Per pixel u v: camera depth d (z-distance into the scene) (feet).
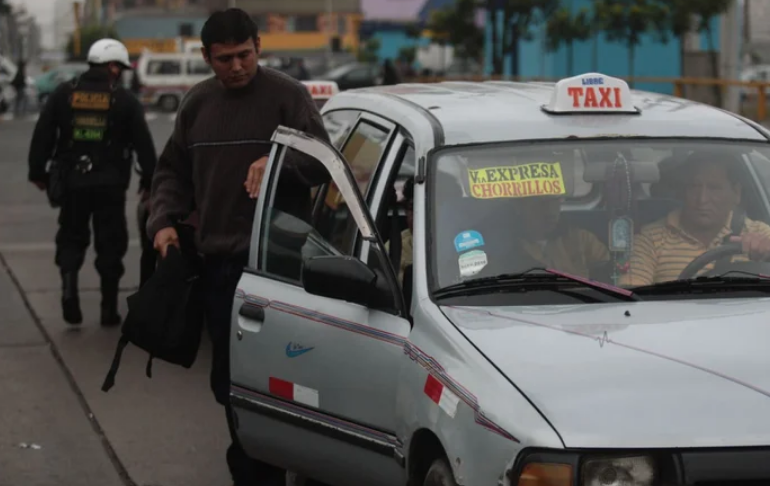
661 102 17.89
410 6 333.83
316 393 16.10
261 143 18.57
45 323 32.94
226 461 21.26
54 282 38.81
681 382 12.55
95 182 31.04
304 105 18.76
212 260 18.67
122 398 26.02
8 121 132.87
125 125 30.94
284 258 17.33
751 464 11.91
